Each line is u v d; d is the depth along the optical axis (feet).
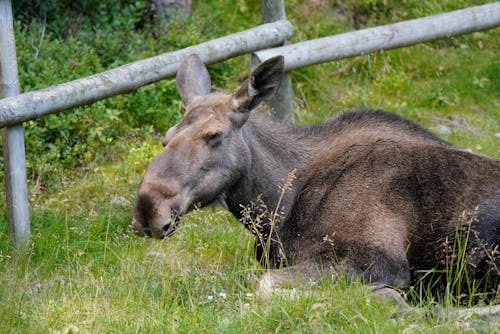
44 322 49.32
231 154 54.39
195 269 59.11
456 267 53.88
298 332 46.60
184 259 61.36
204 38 86.63
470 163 55.57
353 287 50.52
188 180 52.80
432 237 54.19
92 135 75.97
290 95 77.51
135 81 67.00
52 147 74.64
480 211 53.78
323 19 94.12
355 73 88.79
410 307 50.01
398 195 54.85
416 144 56.70
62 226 64.75
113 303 52.06
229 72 86.43
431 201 54.60
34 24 85.10
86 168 75.41
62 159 75.66
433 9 95.45
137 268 58.03
